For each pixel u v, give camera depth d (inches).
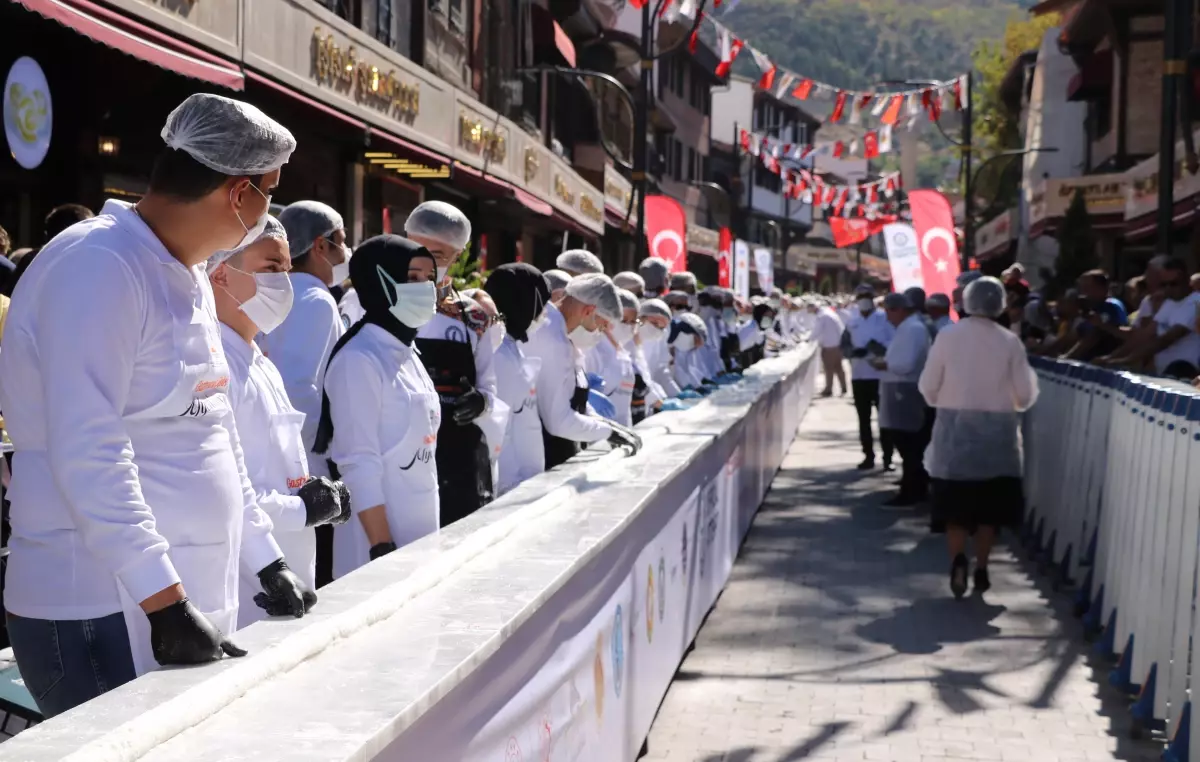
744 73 5856.3
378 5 626.8
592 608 143.5
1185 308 400.5
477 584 114.7
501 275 214.2
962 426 315.3
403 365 156.3
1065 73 1621.6
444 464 183.8
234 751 69.0
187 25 339.6
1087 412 319.9
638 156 695.1
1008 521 317.1
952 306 613.3
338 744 70.3
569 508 162.7
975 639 272.5
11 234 344.8
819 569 344.2
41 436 91.9
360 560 155.9
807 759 195.8
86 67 355.9
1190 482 201.0
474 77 831.1
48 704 95.3
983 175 2095.2
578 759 136.7
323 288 164.9
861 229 1721.2
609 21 1252.5
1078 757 200.2
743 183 2696.9
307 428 159.0
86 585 93.0
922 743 204.7
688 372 445.7
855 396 562.3
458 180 667.4
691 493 245.1
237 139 90.7
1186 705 191.9
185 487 95.7
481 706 98.6
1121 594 251.1
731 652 257.3
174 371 93.7
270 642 88.1
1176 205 876.6
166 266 93.3
